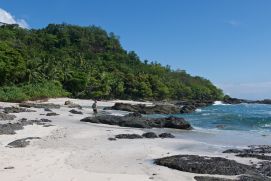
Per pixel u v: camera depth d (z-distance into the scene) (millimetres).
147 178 16734
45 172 16891
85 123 39781
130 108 68500
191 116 61344
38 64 99375
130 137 29875
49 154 20859
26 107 56906
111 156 21547
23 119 37938
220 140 31781
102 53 196125
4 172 16469
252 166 19984
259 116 61688
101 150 23281
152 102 119500
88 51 196875
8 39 165125
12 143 23266
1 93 67500
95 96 111188
